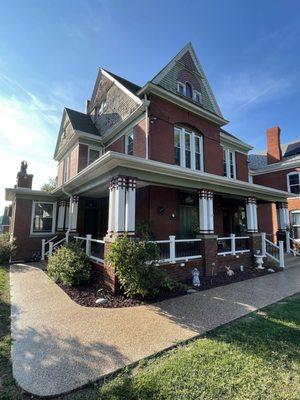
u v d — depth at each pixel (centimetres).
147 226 785
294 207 1825
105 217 1339
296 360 353
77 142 1420
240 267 1052
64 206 1420
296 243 1552
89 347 401
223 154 1578
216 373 324
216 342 412
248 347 391
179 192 1165
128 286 668
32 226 1419
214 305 614
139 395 285
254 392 286
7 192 1433
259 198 1294
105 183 876
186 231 1174
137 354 378
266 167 2094
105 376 324
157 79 1177
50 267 905
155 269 673
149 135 1080
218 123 1393
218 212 1365
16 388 302
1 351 391
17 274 988
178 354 377
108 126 1438
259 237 1208
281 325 482
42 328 479
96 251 1065
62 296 695
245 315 543
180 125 1227
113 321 514
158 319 523
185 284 794
